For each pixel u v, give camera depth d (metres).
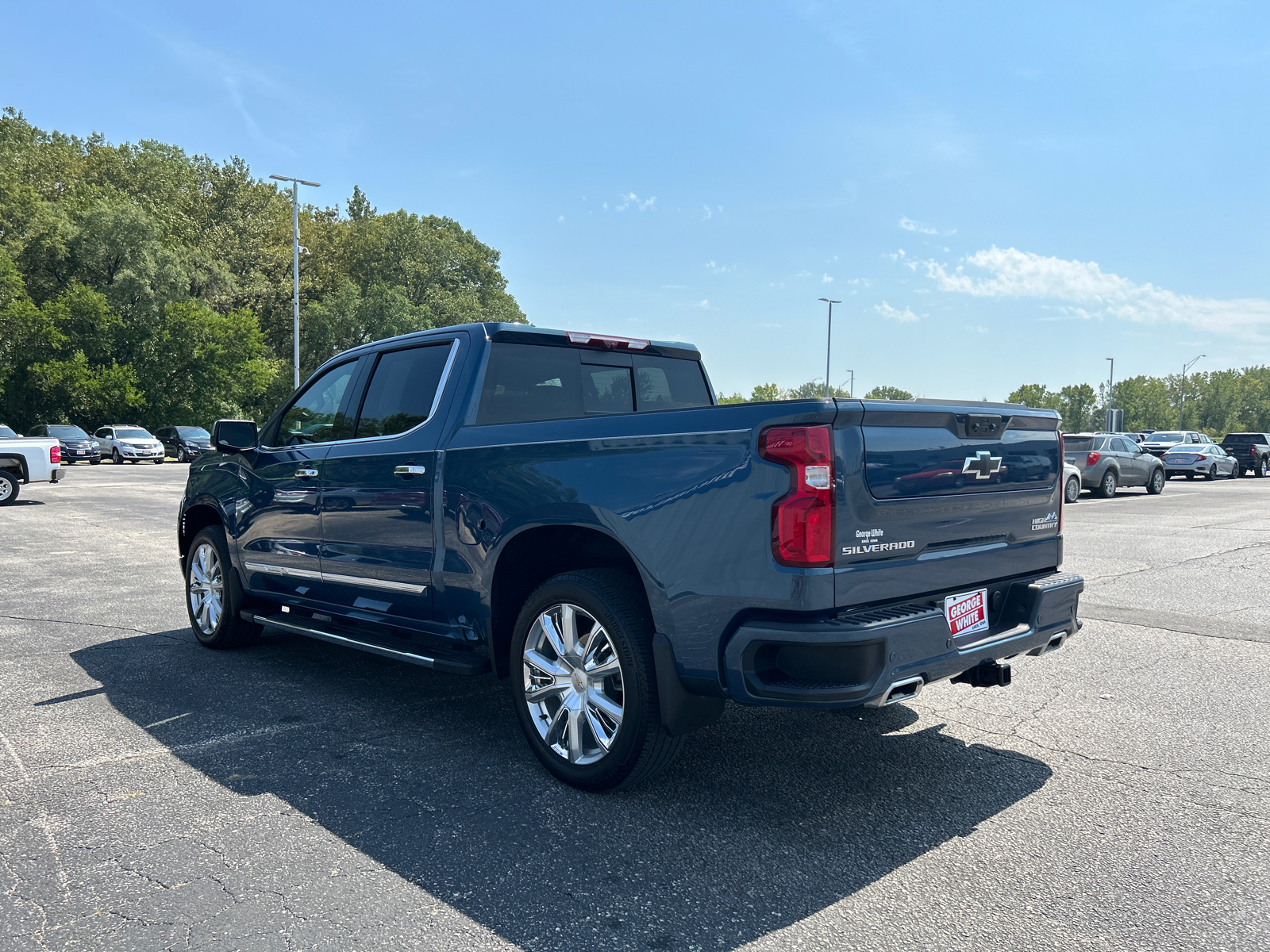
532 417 4.24
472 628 3.92
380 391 4.56
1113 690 4.82
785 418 2.77
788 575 2.75
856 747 3.92
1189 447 30.94
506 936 2.39
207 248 60.72
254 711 4.45
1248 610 7.03
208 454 6.02
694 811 3.23
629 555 3.48
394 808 3.24
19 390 43.62
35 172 57.69
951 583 3.21
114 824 3.10
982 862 2.82
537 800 3.32
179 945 2.33
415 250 74.50
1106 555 10.19
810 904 2.56
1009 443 3.48
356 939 2.36
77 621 6.69
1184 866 2.79
